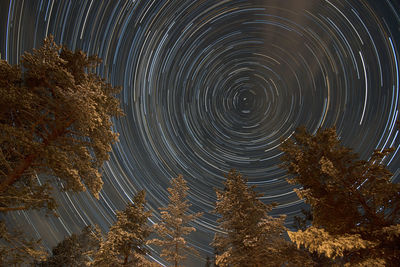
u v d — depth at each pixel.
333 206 8.01
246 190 11.80
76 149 7.79
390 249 6.70
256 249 10.05
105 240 12.39
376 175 7.60
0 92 6.42
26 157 7.67
